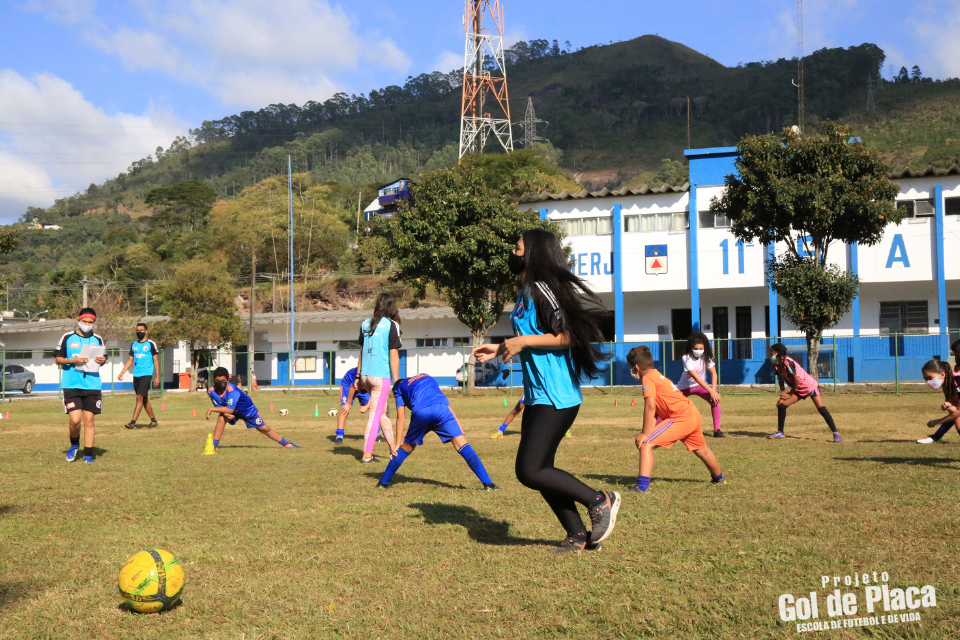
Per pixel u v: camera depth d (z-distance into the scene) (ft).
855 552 14.73
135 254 293.23
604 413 59.52
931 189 100.12
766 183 81.20
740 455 30.37
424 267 98.22
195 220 366.84
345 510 20.07
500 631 11.10
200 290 124.06
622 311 110.52
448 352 127.95
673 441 22.84
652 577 13.48
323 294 220.64
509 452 33.01
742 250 105.40
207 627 11.55
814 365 83.35
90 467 29.35
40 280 312.29
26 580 14.06
